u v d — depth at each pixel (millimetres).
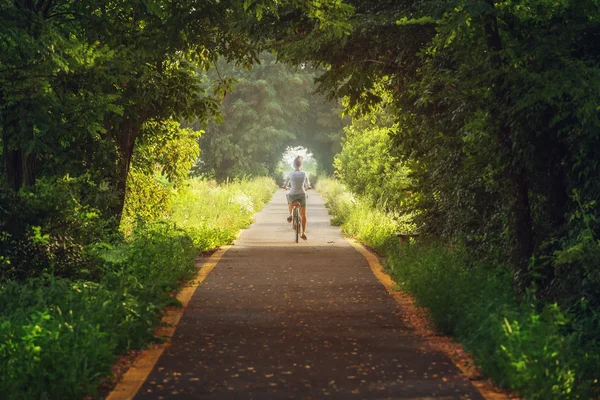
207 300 13156
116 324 9383
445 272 12367
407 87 18125
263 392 7484
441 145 16422
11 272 11758
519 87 10609
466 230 15477
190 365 8594
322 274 16578
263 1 17766
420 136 19078
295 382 7863
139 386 7699
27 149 15312
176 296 13555
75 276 12375
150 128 23469
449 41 11594
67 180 15875
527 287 11109
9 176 17219
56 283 10281
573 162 11180
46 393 6973
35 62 14602
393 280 15430
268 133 86625
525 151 11000
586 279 9930
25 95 14812
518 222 11406
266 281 15500
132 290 11703
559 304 10086
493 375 7805
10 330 8039
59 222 13188
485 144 11742
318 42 18359
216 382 7859
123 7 19109
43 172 19469
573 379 7316
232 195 48062
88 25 18391
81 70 16250
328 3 17156
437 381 7906
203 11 19797
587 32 11133
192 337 10109
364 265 18266
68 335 7688
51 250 12297
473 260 14031
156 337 9758
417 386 7699
